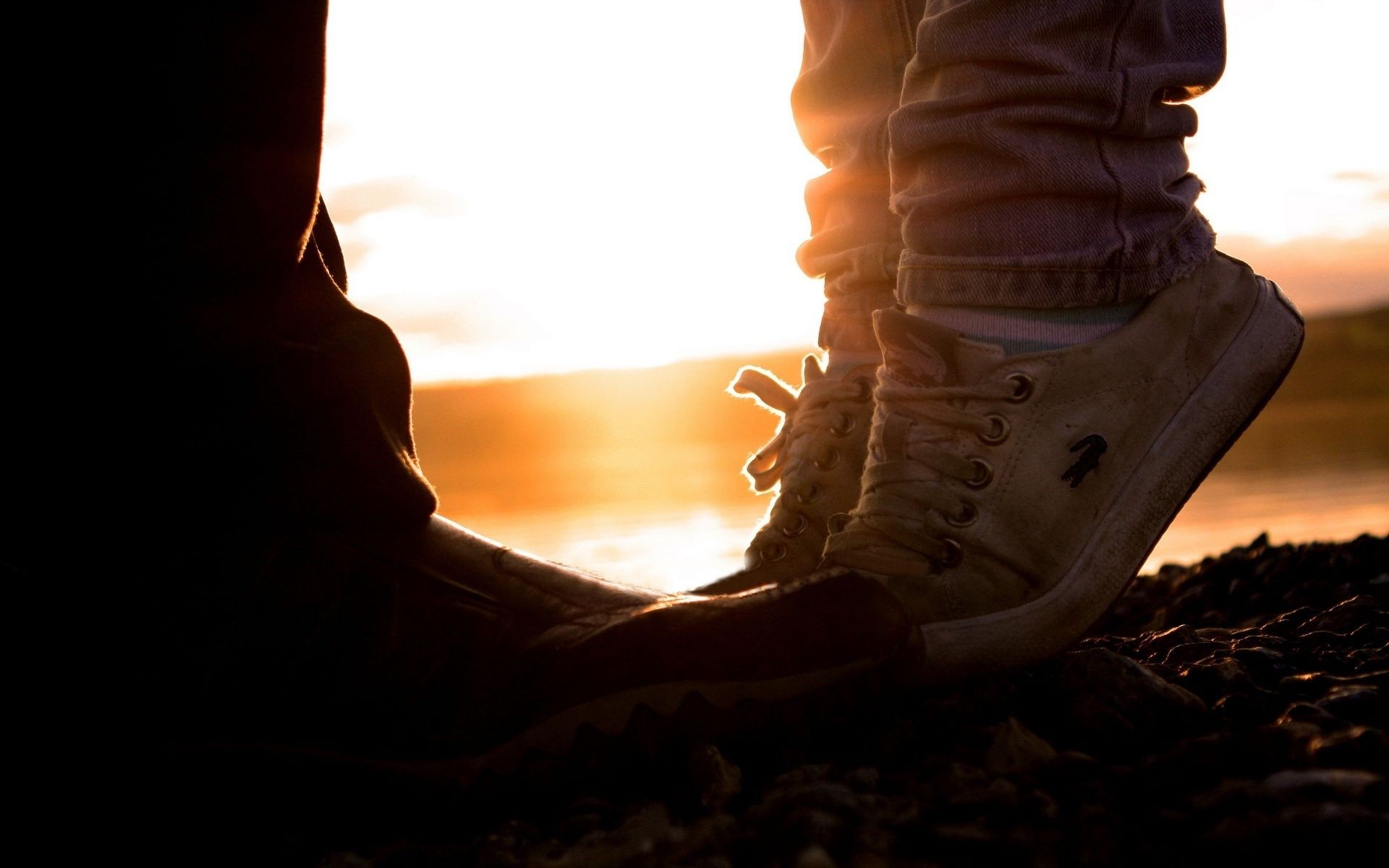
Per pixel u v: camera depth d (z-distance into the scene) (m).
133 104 0.96
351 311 1.15
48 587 1.03
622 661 1.04
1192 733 1.10
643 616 1.07
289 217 1.04
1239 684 1.22
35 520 1.03
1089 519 1.27
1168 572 2.76
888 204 1.51
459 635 1.10
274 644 1.06
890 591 1.20
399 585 1.12
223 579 1.06
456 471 96.44
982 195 1.28
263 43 0.99
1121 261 1.28
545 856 0.93
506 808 1.08
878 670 1.07
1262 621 1.96
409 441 1.18
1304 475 35.84
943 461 1.25
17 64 0.94
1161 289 1.35
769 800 0.92
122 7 0.94
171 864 1.03
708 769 1.03
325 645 1.07
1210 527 20.16
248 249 1.03
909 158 1.35
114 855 1.02
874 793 0.99
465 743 1.06
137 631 1.04
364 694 1.07
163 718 1.04
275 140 1.02
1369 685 1.15
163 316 1.00
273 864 1.04
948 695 1.26
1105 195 1.27
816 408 1.61
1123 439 1.30
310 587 1.08
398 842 1.04
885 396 1.32
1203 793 0.90
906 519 1.24
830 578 1.07
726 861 0.83
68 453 1.02
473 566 1.16
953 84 1.30
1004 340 1.30
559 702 1.05
